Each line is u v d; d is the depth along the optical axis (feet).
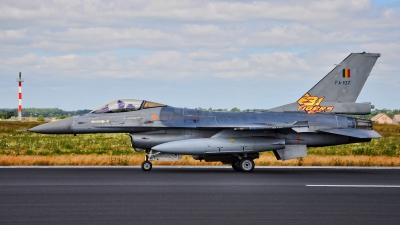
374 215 147.84
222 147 264.31
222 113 285.64
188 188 194.18
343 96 294.66
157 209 153.79
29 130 279.90
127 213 148.15
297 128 264.72
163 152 261.85
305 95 294.05
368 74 295.69
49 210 151.64
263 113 288.10
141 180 217.56
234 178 227.81
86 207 156.25
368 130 283.38
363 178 231.91
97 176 232.53
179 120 277.85
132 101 284.61
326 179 226.58
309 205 161.27
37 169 268.82
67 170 263.08
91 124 277.23
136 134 279.08
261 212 150.41
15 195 176.65
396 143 591.37
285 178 229.66
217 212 150.00
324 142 286.87
